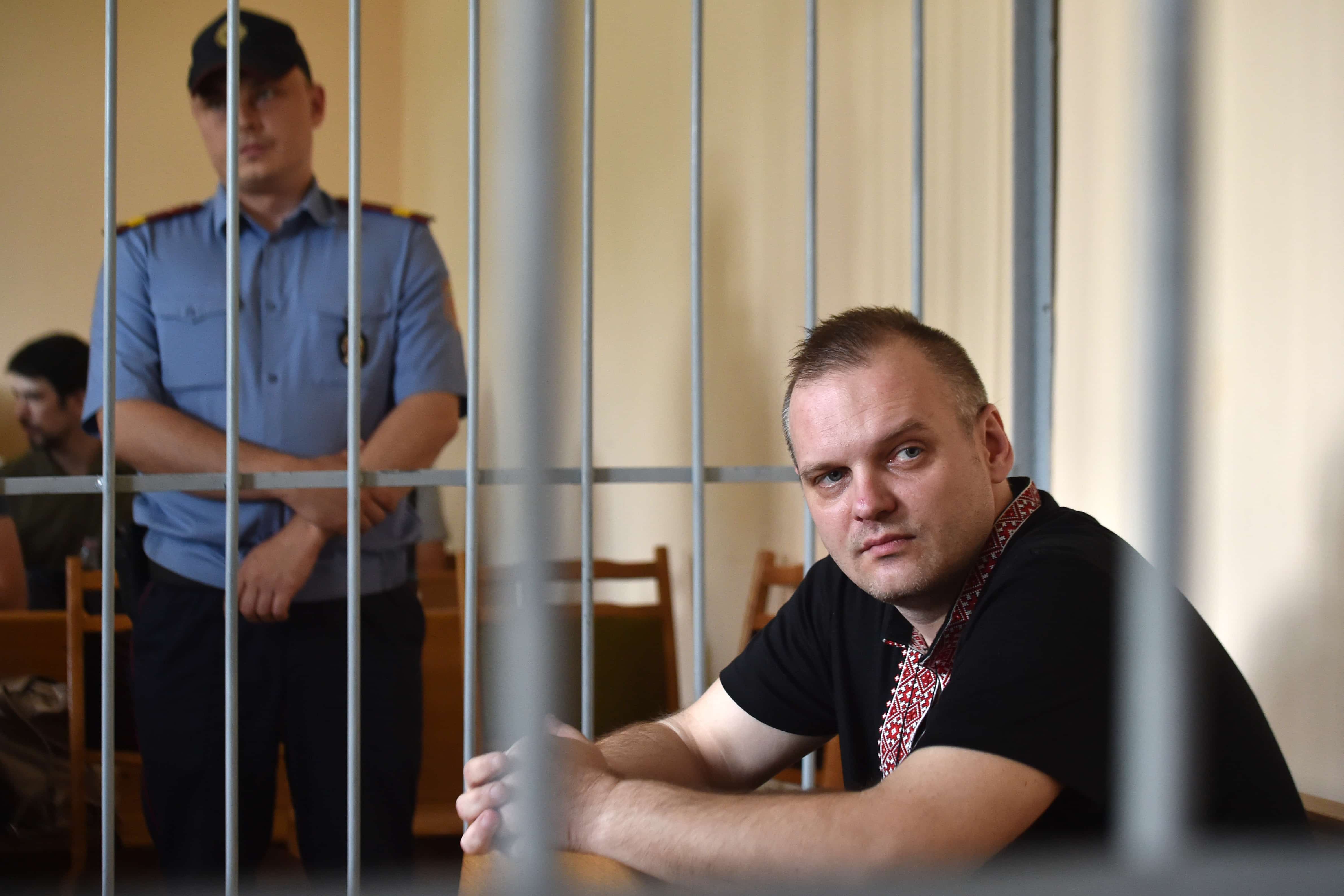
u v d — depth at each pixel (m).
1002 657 1.09
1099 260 1.86
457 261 5.26
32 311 5.24
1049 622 1.10
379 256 2.12
